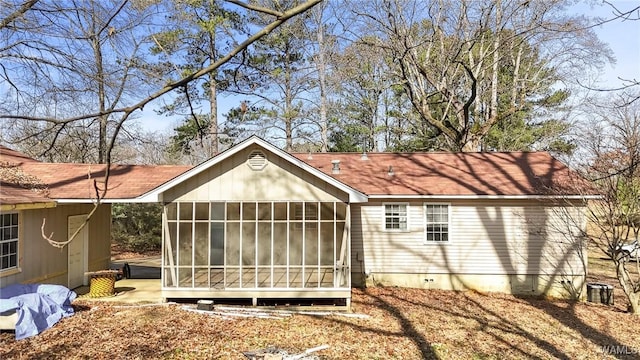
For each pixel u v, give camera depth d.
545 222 14.99
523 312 12.66
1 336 8.88
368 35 21.58
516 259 15.05
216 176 11.98
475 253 15.16
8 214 10.96
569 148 25.89
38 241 12.21
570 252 14.95
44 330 9.38
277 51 26.42
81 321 10.11
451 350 9.33
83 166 15.63
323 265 12.57
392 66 26.09
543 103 27.98
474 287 15.13
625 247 15.26
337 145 30.73
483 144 28.28
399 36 20.70
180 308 11.46
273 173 12.00
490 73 26.27
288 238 12.02
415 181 15.92
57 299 10.34
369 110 31.61
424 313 12.07
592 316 12.54
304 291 11.98
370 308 12.33
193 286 11.91
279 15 4.05
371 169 17.27
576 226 13.77
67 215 13.80
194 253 12.04
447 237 15.28
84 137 18.80
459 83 27.02
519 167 16.89
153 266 20.45
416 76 24.52
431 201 15.26
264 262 13.19
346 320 11.07
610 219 12.92
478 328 10.98
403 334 10.20
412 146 29.67
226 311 11.39
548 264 14.99
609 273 20.17
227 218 13.10
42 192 12.41
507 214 15.11
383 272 15.31
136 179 14.55
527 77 24.91
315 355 8.56
